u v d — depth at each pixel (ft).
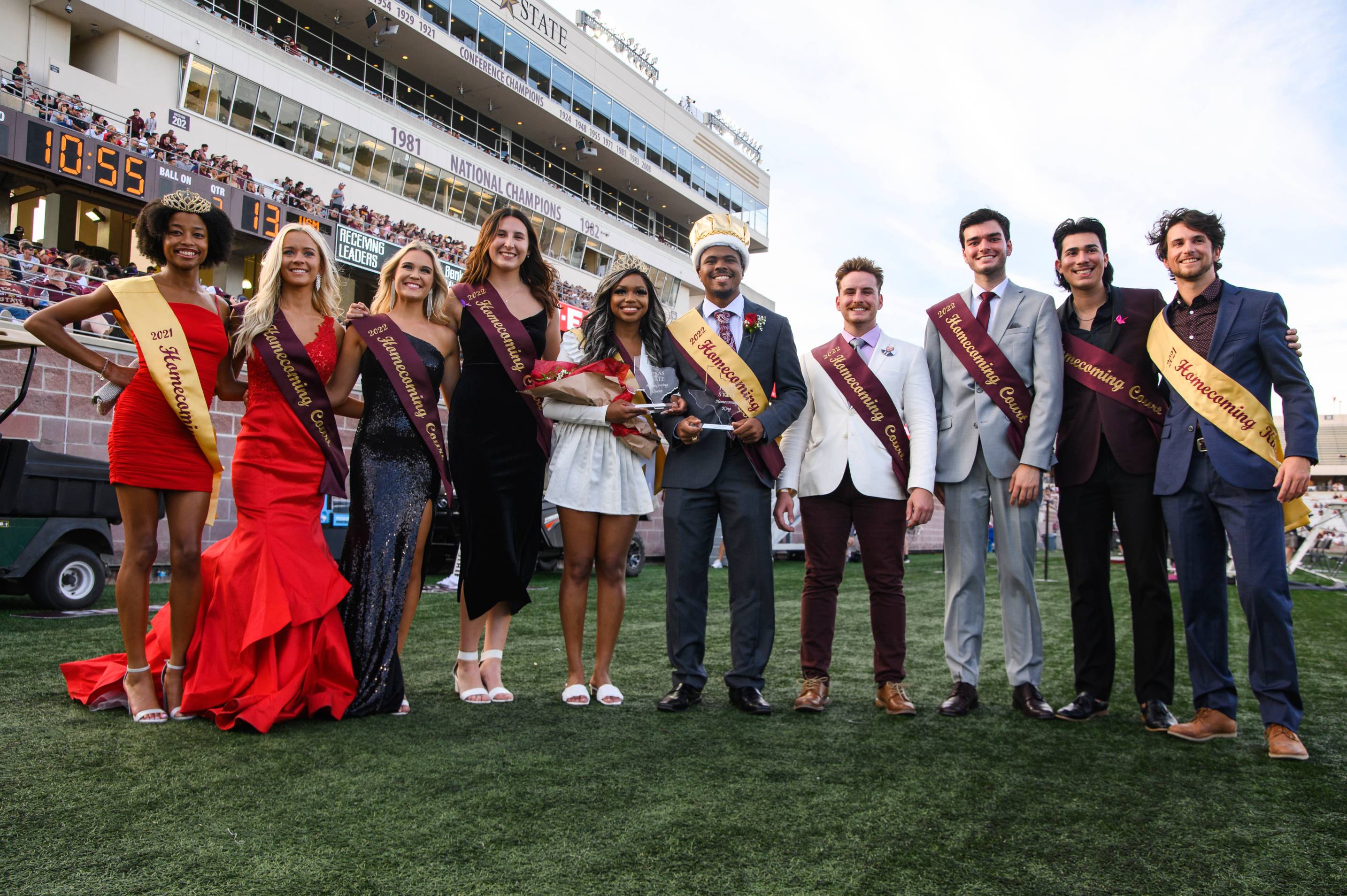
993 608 21.42
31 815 5.66
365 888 4.68
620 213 110.01
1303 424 7.94
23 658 11.90
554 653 13.43
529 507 9.69
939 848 5.46
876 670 9.76
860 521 9.99
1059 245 9.75
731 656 13.46
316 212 56.18
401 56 76.13
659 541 44.27
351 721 8.40
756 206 132.77
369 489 9.16
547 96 88.69
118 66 52.11
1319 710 10.03
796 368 10.16
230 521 30.45
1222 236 8.69
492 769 6.89
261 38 61.31
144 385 8.36
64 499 18.58
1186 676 12.92
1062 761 7.55
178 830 5.45
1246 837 5.74
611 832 5.61
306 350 9.05
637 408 9.43
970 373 9.83
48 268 34.22
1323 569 41.09
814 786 6.68
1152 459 9.09
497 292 9.76
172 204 8.59
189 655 8.64
